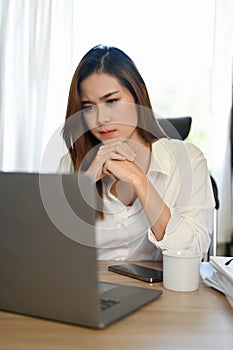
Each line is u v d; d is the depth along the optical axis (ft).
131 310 2.60
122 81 3.93
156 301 2.84
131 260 4.13
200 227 3.93
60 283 2.36
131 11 9.40
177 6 9.40
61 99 9.28
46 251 2.33
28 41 9.36
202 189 4.21
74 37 9.34
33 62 9.29
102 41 9.37
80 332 2.33
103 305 2.65
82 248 2.24
